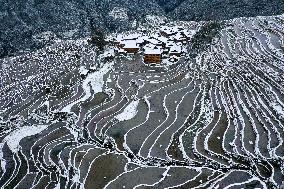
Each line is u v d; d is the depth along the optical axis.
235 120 74.19
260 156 62.66
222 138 69.31
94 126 80.00
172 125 75.81
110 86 97.06
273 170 59.09
